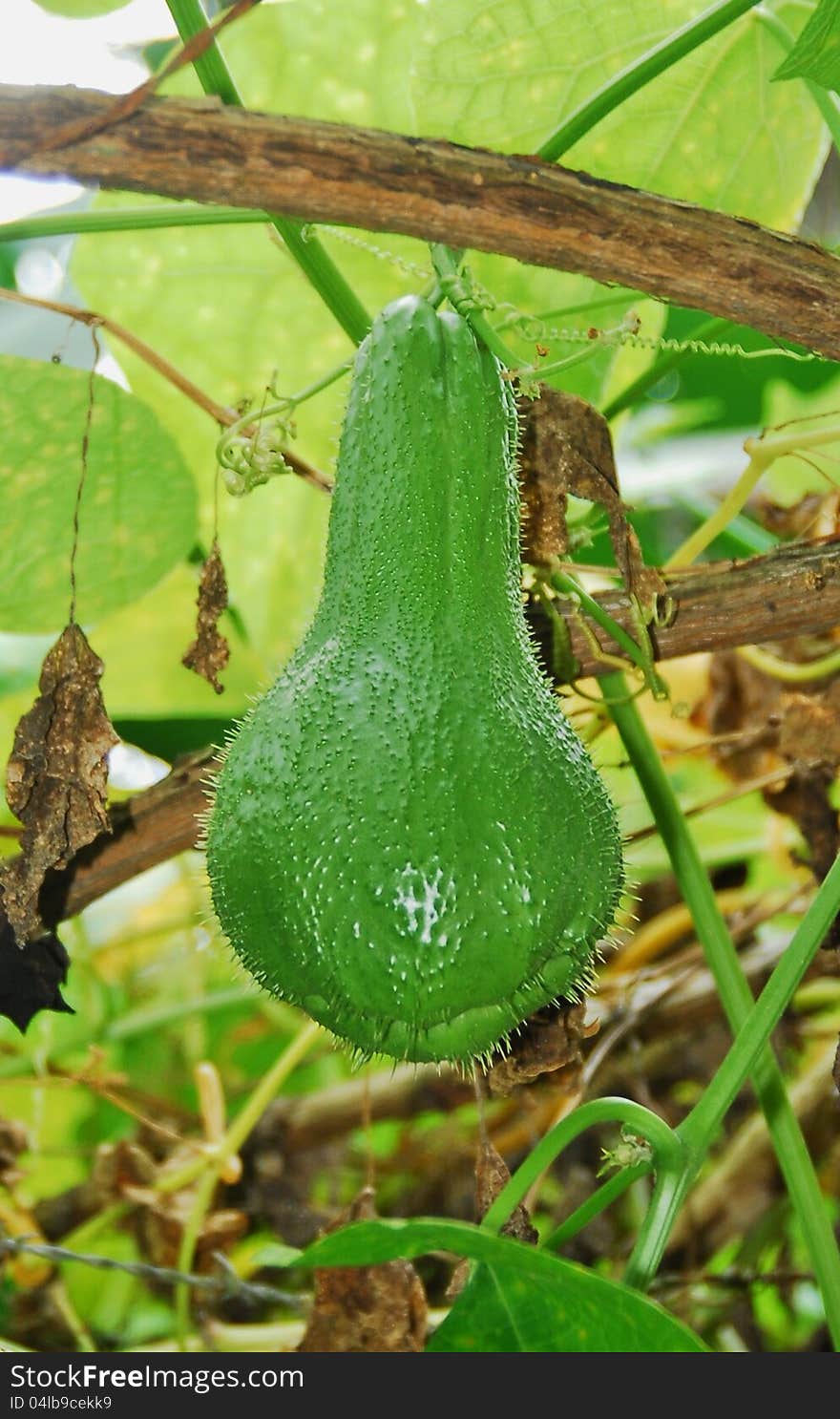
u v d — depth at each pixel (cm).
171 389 102
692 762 129
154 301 101
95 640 110
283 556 105
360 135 78
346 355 102
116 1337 117
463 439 81
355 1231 75
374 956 78
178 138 77
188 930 131
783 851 114
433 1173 125
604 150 97
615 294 97
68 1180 132
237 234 99
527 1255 76
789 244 80
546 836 79
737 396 123
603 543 111
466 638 80
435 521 81
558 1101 116
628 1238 116
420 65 94
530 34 94
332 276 87
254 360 102
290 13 96
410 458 81
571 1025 85
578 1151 118
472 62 94
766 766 111
